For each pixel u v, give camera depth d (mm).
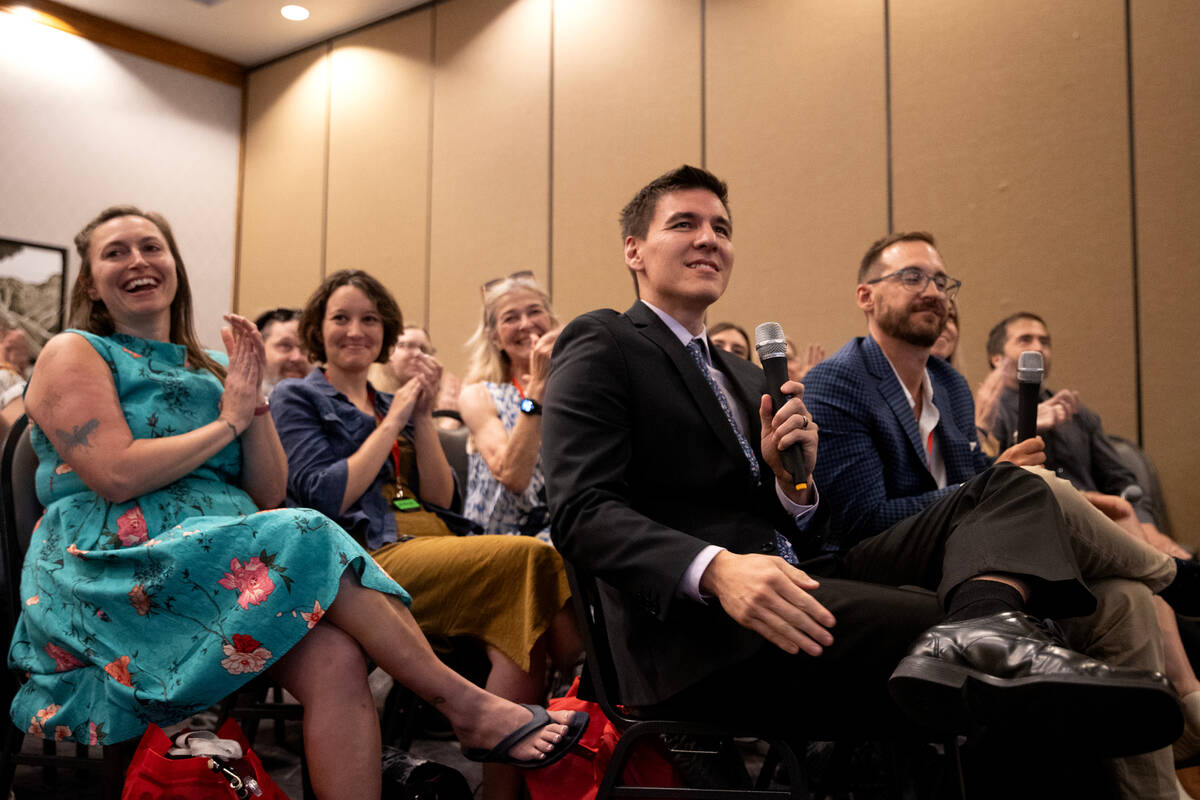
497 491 2648
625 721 1375
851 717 1269
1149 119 3943
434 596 1869
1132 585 1646
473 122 6070
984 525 1253
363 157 6590
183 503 1699
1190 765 1873
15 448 1828
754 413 1641
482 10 6078
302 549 1504
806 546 1615
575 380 1462
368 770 1497
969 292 4324
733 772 1579
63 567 1619
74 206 6289
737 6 5055
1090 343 4031
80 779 2230
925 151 4469
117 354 1757
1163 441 3857
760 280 4906
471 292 6000
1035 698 1022
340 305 2391
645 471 1475
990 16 4332
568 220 5605
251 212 7160
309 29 6699
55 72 6230
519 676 1801
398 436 2338
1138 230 3945
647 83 5348
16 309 5953
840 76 4719
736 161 5016
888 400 2094
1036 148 4191
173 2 6285
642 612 1380
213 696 1464
